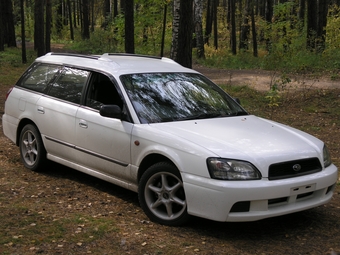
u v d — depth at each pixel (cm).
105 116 495
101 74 556
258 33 3731
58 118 587
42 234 423
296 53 2189
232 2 2923
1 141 826
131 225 456
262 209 416
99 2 6619
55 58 653
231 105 572
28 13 4816
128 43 1509
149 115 501
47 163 638
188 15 1110
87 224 451
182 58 1127
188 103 535
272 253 405
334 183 475
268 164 422
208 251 401
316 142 493
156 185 475
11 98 684
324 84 1545
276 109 1268
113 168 518
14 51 2805
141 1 2348
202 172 421
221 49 3147
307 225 480
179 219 449
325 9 2488
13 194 542
